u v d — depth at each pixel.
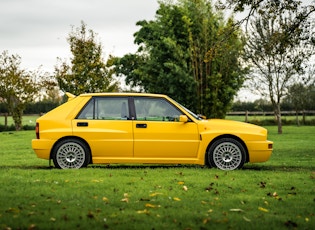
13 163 15.41
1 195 8.61
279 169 13.59
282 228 6.52
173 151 12.73
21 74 46.28
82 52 42.44
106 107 12.86
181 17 43.59
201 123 12.83
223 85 41.91
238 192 9.34
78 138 12.71
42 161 16.12
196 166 13.77
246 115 52.88
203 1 42.97
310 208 7.94
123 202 8.13
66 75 42.56
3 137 32.06
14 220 6.70
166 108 12.90
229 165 12.71
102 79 43.22
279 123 37.44
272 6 18.36
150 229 6.36
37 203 7.95
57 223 6.59
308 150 21.08
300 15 18.22
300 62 19.52
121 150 12.69
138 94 12.99
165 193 9.03
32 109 64.38
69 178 10.72
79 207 7.66
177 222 6.76
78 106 12.87
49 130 12.66
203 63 43.19
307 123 51.94
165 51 44.06
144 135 12.70
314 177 11.32
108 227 6.43
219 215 7.24
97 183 10.02
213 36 41.81
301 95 47.03
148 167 13.08
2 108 64.62
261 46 36.00
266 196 8.98
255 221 6.91
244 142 12.72
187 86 42.81
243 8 18.27
